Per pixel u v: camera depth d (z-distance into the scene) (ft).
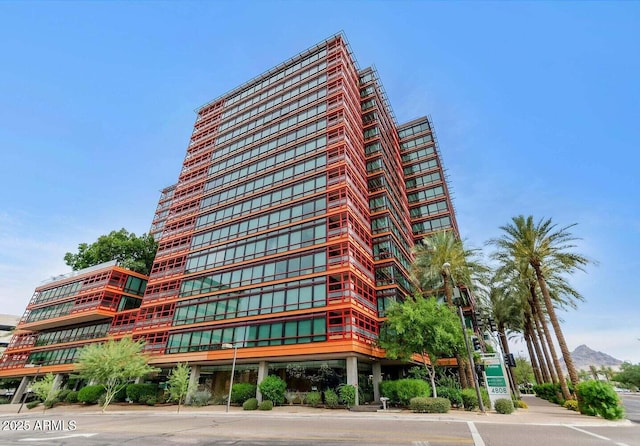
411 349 75.31
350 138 114.52
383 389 79.20
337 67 127.13
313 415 62.18
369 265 103.09
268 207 109.70
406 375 105.29
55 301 148.77
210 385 97.25
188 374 96.43
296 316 84.07
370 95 148.36
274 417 61.62
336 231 91.45
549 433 40.14
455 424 47.96
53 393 112.37
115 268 137.08
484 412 61.57
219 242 114.01
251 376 92.02
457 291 72.79
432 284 100.94
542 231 89.66
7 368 147.95
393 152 162.30
